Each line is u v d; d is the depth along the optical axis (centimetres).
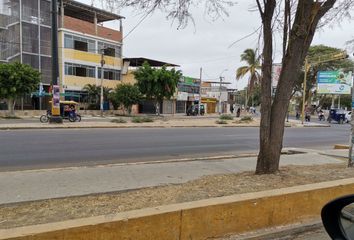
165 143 1647
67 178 805
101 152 1298
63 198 622
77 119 3066
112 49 5297
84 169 917
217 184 673
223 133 2341
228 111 9375
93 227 390
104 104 4956
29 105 4262
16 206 555
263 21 731
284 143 1906
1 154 1186
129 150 1377
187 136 2030
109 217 413
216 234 477
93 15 5119
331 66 6019
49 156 1173
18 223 460
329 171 838
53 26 2517
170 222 439
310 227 545
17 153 1212
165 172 905
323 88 4997
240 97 11788
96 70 5025
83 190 701
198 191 615
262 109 759
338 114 5116
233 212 491
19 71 3394
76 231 381
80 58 4778
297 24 707
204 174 887
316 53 5991
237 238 482
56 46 2545
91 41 4956
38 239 363
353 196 285
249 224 507
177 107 6644
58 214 497
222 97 8769
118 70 5400
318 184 614
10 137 1670
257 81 5206
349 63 5919
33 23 4225
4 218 481
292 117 6881
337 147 1627
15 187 712
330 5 718
